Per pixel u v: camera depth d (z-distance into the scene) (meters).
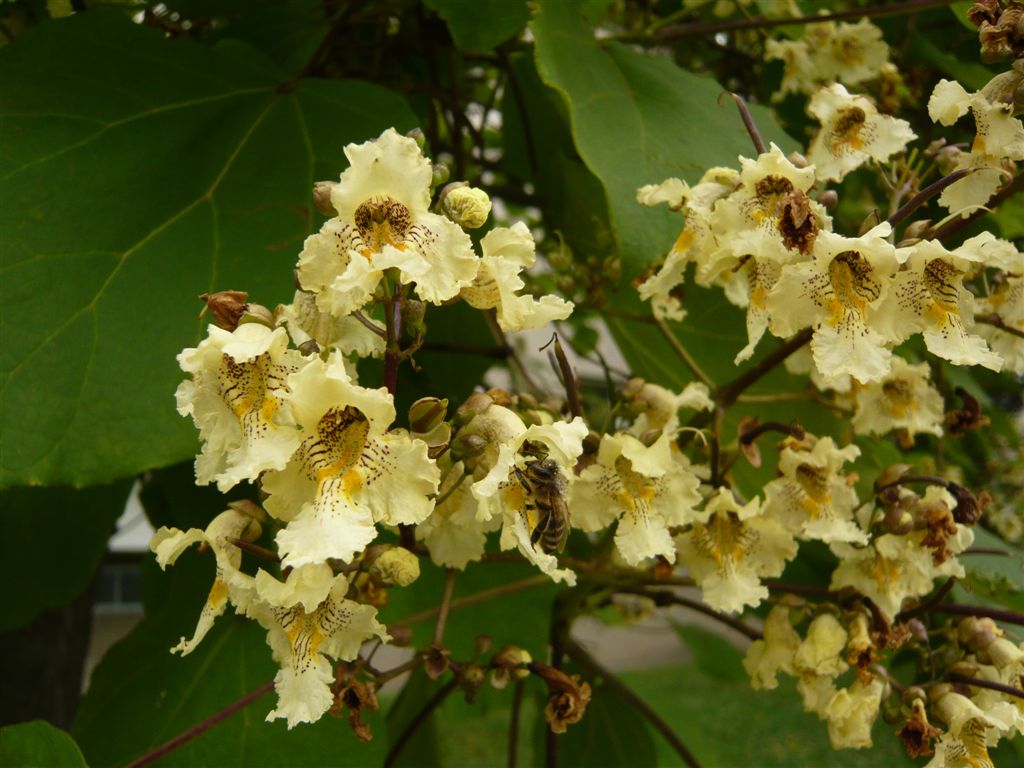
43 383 0.17
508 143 0.33
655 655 1.12
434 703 0.23
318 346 0.14
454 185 0.14
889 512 0.19
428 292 0.13
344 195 0.13
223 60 0.22
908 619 0.20
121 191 0.19
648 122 0.21
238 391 0.13
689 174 0.20
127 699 0.22
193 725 0.21
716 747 0.81
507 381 0.39
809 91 0.28
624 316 0.25
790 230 0.16
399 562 0.15
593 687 0.31
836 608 0.20
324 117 0.21
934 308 0.15
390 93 0.22
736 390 0.20
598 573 0.22
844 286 0.15
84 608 0.33
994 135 0.16
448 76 0.32
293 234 0.20
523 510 0.15
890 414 0.22
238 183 0.20
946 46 0.31
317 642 0.14
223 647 0.22
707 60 0.35
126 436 0.17
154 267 0.19
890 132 0.20
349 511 0.13
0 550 0.26
